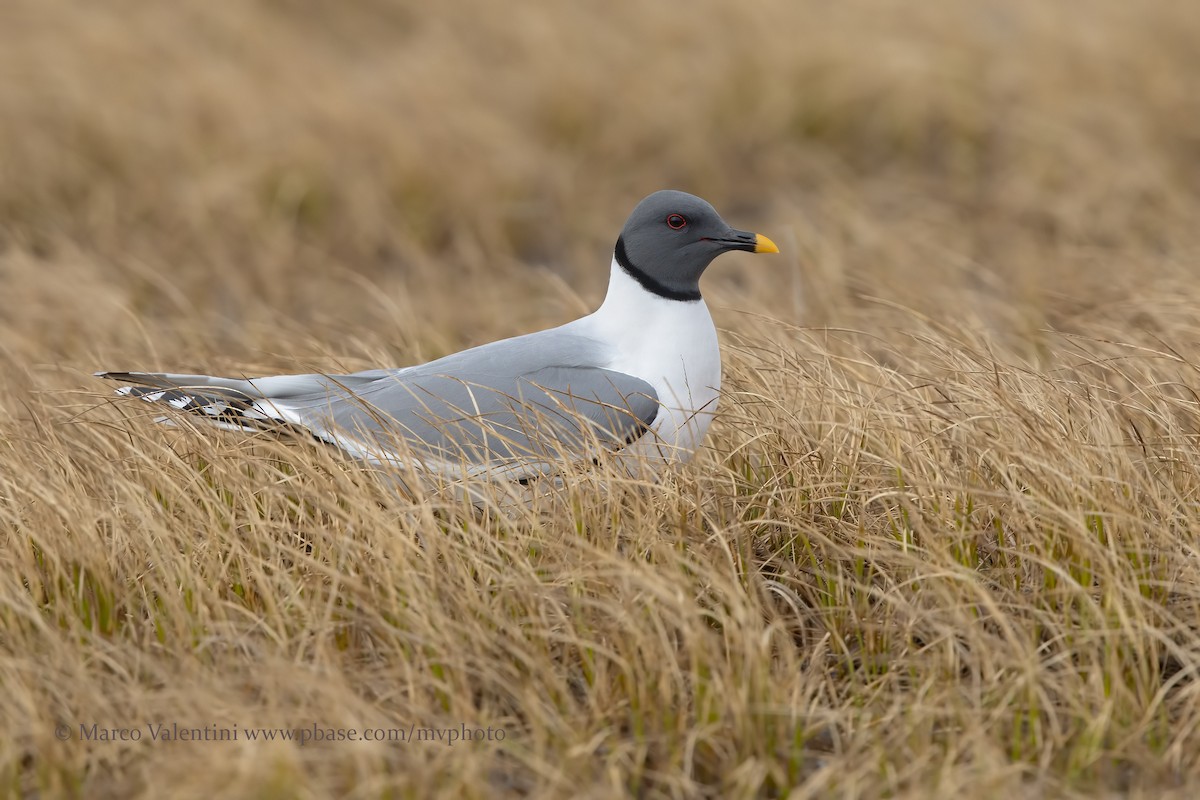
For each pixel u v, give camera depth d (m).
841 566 9.40
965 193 20.89
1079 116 21.58
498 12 27.69
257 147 22.00
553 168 22.25
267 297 18.80
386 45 27.88
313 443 9.98
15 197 20.88
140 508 9.35
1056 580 8.92
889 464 9.82
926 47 23.98
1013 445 9.54
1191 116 21.64
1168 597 9.01
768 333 12.63
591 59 24.95
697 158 22.48
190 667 8.27
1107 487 9.12
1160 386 11.05
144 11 27.02
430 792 7.57
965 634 8.61
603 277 19.89
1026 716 8.20
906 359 11.94
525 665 8.52
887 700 8.42
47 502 9.36
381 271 20.27
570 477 9.41
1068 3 25.14
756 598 8.95
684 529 9.32
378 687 8.38
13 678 8.15
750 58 24.34
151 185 21.16
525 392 10.10
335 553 9.30
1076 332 13.41
